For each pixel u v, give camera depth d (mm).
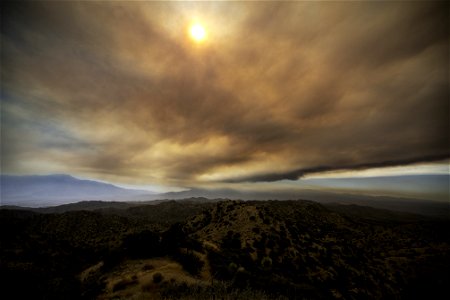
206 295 16828
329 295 27906
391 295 37125
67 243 66750
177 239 34812
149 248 30641
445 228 97062
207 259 29922
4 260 44750
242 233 51031
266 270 32000
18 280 30641
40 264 44125
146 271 23172
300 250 45219
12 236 63125
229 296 16859
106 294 18938
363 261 49344
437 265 53344
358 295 33094
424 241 77250
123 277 21812
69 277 29969
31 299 24203
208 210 77188
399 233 90875
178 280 20312
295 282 29844
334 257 45875
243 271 25938
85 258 51000
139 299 16828
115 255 29234
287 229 55250
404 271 49969
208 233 56312
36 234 71188
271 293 19656
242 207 69562
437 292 40906
